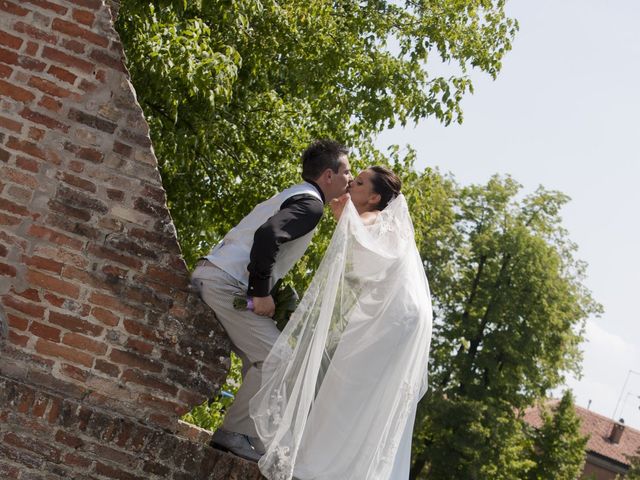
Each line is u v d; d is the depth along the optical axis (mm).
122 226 5812
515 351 36812
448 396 37125
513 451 36875
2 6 5711
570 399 45031
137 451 5723
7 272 5691
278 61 16469
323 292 5785
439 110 17500
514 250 37281
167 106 13797
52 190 5734
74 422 5668
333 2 18141
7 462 5605
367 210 6277
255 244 5574
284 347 5730
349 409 5879
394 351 5965
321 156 5930
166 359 5863
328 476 5812
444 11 18234
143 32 12500
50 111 5734
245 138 16016
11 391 5605
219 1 13586
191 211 15969
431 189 18359
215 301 5828
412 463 37688
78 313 5762
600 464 72500
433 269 37938
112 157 5797
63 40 5754
